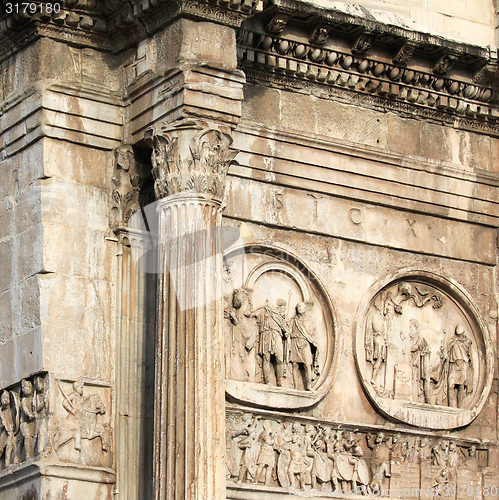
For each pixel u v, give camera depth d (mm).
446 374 34625
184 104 29672
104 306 30641
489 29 36062
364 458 33250
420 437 33969
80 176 30891
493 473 34750
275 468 31859
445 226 35219
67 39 31219
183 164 29547
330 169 33656
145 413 30312
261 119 32969
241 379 31938
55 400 29656
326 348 33062
